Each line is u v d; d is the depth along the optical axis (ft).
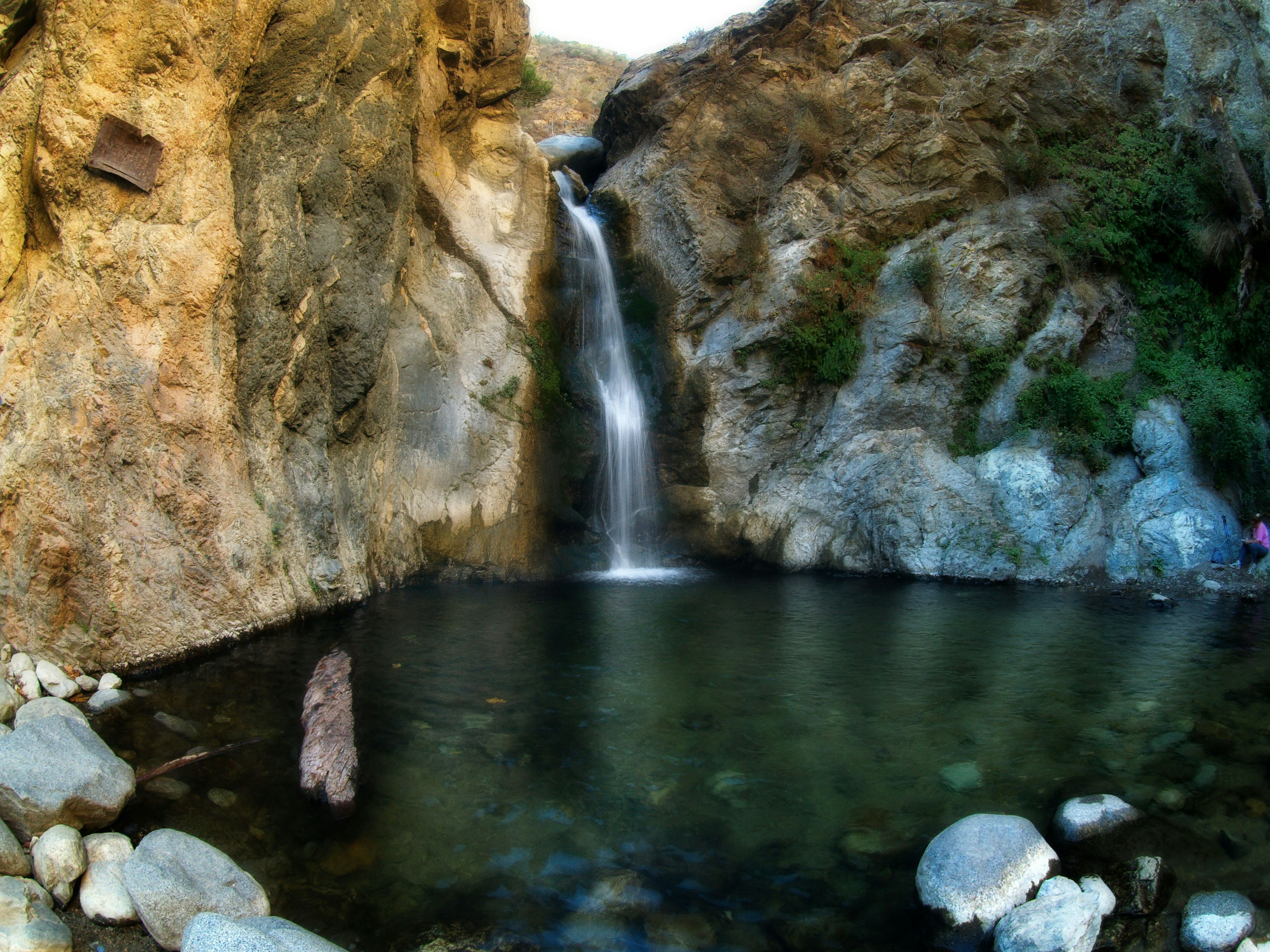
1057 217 48.29
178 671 21.43
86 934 11.41
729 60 54.08
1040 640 28.04
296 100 29.76
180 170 23.08
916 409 45.52
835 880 13.39
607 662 24.29
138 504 21.50
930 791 16.24
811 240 48.49
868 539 43.42
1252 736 19.07
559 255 47.50
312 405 30.37
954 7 54.95
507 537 39.01
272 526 26.27
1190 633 29.40
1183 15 52.49
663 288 50.03
